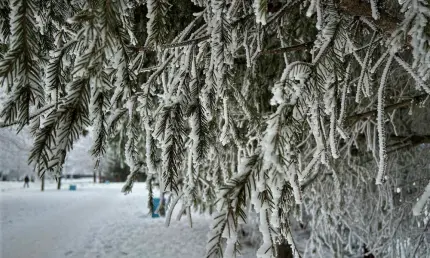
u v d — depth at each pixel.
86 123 1.01
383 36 1.67
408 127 4.18
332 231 3.84
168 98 1.60
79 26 1.43
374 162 3.81
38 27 1.49
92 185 42.19
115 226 10.59
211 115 1.59
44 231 9.69
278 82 1.13
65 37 1.57
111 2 1.10
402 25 1.17
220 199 0.94
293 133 1.05
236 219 0.92
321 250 4.30
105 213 13.61
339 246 4.26
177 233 9.45
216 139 2.28
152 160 1.72
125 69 1.30
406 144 3.18
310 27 3.01
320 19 1.31
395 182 3.88
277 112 1.04
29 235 9.07
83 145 20.44
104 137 1.22
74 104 0.99
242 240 7.14
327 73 1.25
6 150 13.02
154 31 1.36
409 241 3.86
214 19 1.42
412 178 4.05
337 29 1.34
